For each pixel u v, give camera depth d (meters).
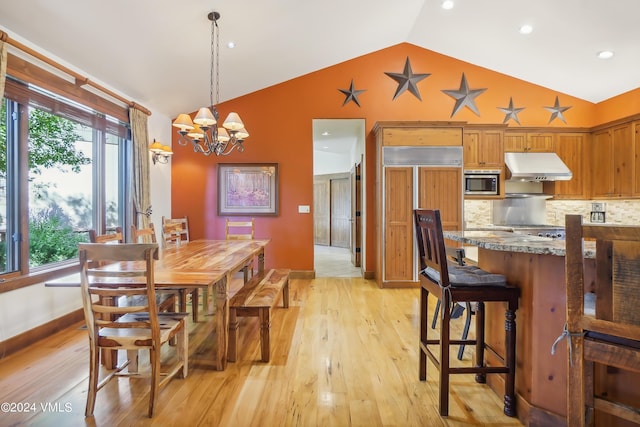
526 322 1.74
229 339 2.39
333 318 3.31
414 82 4.98
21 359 2.41
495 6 3.68
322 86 5.02
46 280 2.79
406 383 2.11
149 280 1.76
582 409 1.07
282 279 3.18
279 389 2.03
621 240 0.97
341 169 8.95
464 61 4.98
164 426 1.68
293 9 3.31
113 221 3.96
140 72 3.62
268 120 5.05
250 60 4.08
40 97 2.80
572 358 1.07
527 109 5.03
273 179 5.09
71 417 1.75
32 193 2.87
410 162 4.39
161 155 4.61
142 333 1.86
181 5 2.80
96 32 2.80
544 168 4.56
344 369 2.28
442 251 1.74
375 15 3.88
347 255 7.68
